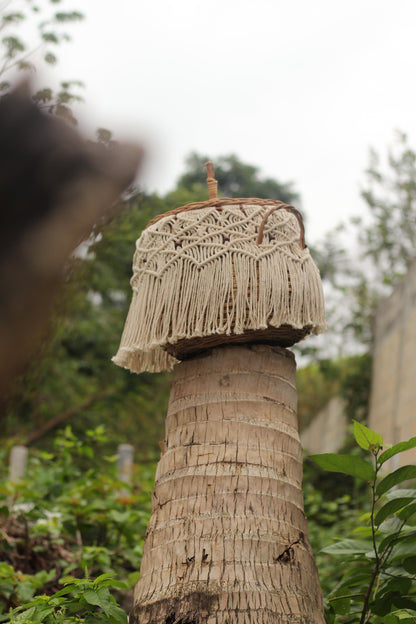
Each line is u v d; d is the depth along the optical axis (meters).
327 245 8.65
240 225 1.73
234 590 1.45
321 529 4.42
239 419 1.65
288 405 1.73
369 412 6.98
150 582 1.54
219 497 1.57
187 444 1.66
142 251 1.82
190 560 1.51
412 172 8.49
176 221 1.77
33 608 1.69
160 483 1.66
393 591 1.88
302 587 1.51
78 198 0.38
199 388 1.71
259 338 1.76
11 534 3.11
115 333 10.78
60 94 0.40
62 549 3.14
